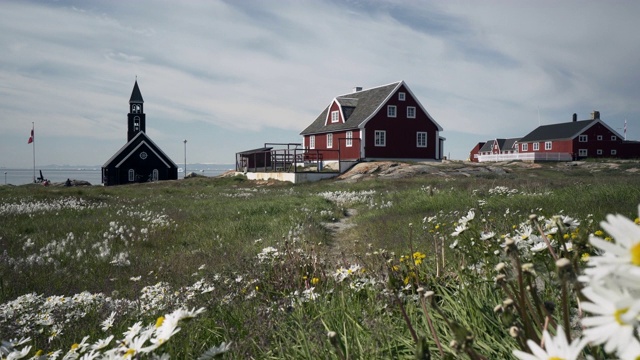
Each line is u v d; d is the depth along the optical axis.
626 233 0.87
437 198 16.53
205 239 12.91
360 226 13.65
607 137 69.19
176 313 2.24
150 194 29.41
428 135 48.72
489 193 16.97
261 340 3.63
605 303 0.88
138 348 2.12
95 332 5.01
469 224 4.04
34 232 14.07
